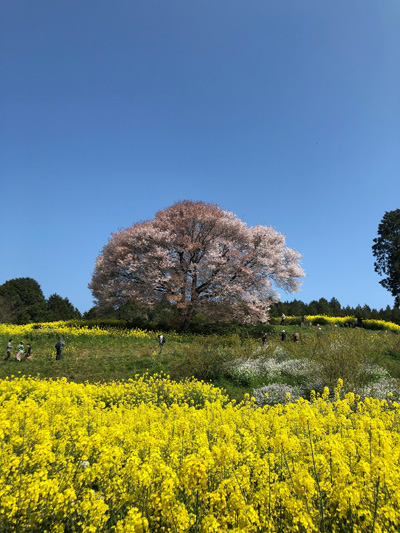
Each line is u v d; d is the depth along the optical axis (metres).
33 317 51.38
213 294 28.61
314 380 12.84
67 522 3.12
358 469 3.36
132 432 5.15
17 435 4.33
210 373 14.14
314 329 28.83
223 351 15.88
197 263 28.89
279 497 3.30
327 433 5.60
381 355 15.72
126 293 29.16
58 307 56.22
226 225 30.62
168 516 2.87
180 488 3.20
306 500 3.10
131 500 3.23
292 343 17.56
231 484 3.07
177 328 28.27
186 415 6.35
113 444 4.45
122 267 29.61
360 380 11.73
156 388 11.75
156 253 28.30
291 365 14.78
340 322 33.28
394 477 3.13
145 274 28.31
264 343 19.64
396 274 37.62
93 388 10.38
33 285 54.44
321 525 3.03
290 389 12.23
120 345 20.89
